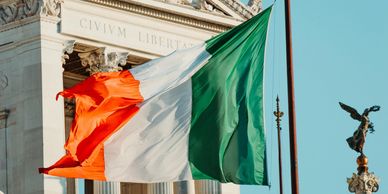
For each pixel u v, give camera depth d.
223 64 75.19
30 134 89.69
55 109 90.00
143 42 95.88
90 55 94.06
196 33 99.06
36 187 88.75
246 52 75.31
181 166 74.00
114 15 94.56
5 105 91.12
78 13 92.38
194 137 74.38
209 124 74.38
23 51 90.62
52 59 90.44
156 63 75.94
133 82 75.19
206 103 74.62
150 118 74.38
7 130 90.88
